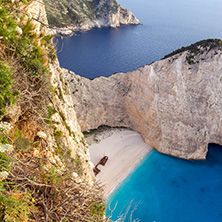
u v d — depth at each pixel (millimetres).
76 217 5762
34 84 7398
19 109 6625
